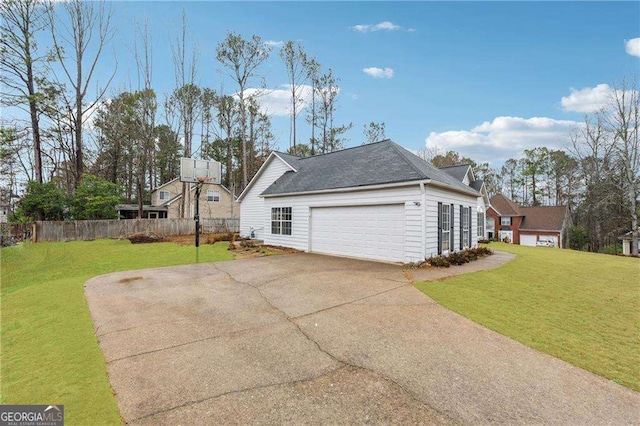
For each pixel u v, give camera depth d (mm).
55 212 18391
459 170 17703
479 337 3871
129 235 17797
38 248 14273
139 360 3385
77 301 5750
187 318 4723
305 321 4484
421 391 2699
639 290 6281
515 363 3209
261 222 17422
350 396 2639
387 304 5219
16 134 18703
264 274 7836
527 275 7699
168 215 30250
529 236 29859
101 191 19906
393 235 9453
